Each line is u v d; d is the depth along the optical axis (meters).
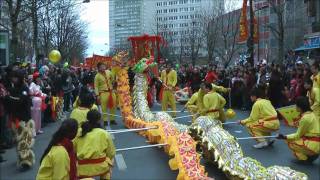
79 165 7.15
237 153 7.30
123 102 15.36
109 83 15.13
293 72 18.16
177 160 7.66
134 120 13.86
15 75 9.40
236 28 46.50
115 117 17.06
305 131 9.32
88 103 8.99
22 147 9.29
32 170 9.20
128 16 87.62
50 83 16.86
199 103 14.38
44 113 15.84
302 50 35.00
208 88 13.82
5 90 9.46
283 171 6.32
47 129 14.86
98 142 7.21
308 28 44.94
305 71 15.38
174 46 65.75
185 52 63.75
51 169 5.80
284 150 10.95
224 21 51.62
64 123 5.93
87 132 7.25
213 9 54.53
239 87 20.67
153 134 10.91
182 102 23.22
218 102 13.77
